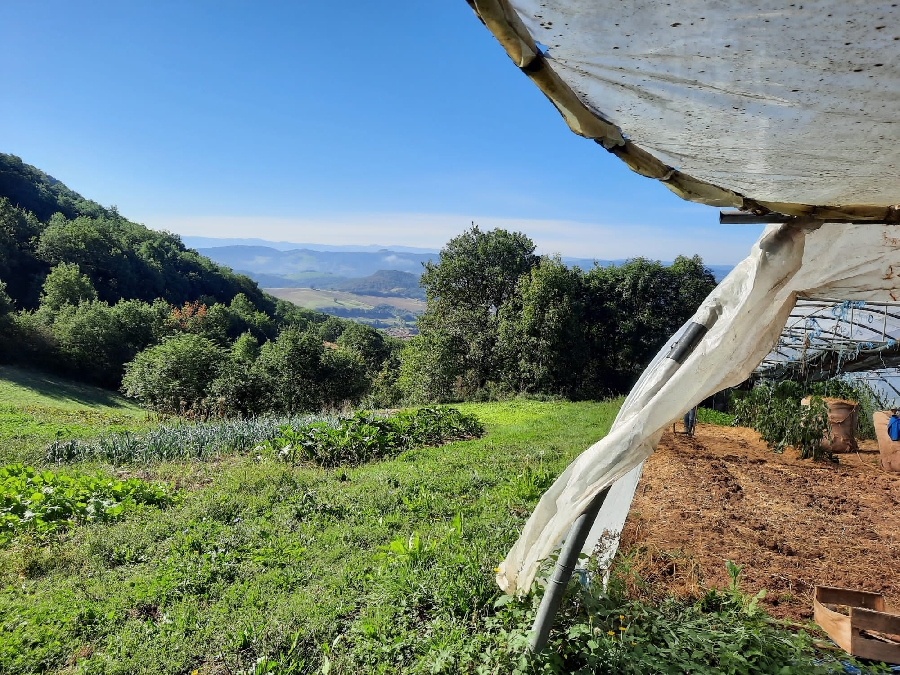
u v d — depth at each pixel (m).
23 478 8.98
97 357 41.94
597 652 3.68
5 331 37.56
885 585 5.14
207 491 8.63
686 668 3.48
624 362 32.72
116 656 4.25
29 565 5.89
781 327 3.48
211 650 4.32
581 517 3.47
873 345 12.36
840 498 7.89
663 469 9.62
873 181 2.13
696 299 31.44
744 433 13.68
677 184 2.34
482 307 33.16
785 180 2.22
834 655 3.83
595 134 1.94
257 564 5.90
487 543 6.04
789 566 5.56
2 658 4.18
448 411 15.73
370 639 4.29
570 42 1.46
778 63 1.40
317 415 19.69
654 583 4.98
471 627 4.34
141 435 13.44
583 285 32.81
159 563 5.98
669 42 1.39
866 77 1.40
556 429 14.98
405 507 7.77
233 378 26.14
